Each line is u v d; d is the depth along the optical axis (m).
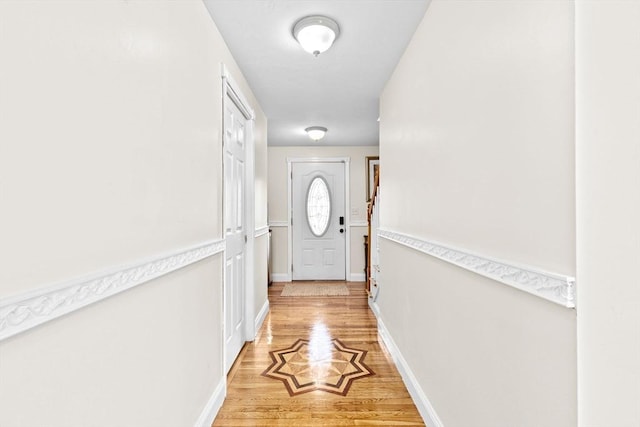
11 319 0.65
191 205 1.55
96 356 0.90
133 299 1.07
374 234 3.94
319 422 1.74
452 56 1.43
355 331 3.15
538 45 0.88
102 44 0.93
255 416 1.80
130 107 1.06
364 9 1.79
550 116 0.83
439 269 1.58
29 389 0.70
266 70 2.56
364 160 5.60
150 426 1.16
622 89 0.65
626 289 0.65
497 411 1.09
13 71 0.67
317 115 3.76
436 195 1.63
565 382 0.79
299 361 2.49
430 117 1.72
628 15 0.63
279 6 1.76
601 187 0.69
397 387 2.10
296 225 5.64
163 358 1.26
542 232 0.87
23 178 0.69
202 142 1.70
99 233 0.91
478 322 1.21
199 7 1.67
